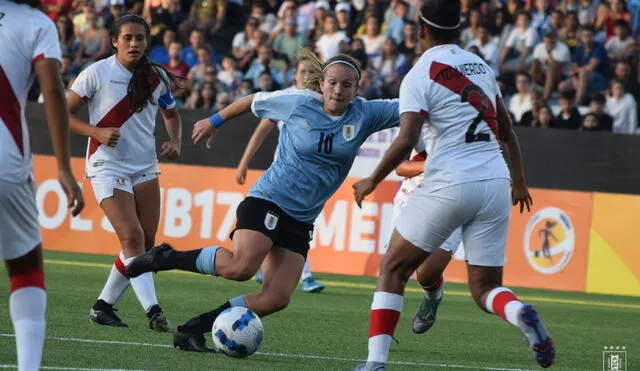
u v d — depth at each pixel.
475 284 15.79
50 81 11.95
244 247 17.08
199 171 38.81
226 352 17.53
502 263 15.75
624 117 44.38
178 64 48.09
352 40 49.53
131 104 20.91
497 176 15.39
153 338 19.52
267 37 49.81
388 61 46.75
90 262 36.06
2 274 30.69
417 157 22.61
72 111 20.92
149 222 21.52
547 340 14.79
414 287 35.94
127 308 24.58
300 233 17.69
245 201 17.50
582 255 36.78
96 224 39.38
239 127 39.19
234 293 29.83
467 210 15.23
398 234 15.58
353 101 17.69
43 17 12.28
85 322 21.41
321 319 24.89
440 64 15.42
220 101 44.97
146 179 21.33
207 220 38.62
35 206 12.56
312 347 19.95
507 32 47.50
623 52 47.19
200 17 52.41
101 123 20.98
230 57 49.06
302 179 17.39
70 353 17.12
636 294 36.41
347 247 37.78
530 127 38.66
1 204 12.07
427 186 15.39
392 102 17.81
